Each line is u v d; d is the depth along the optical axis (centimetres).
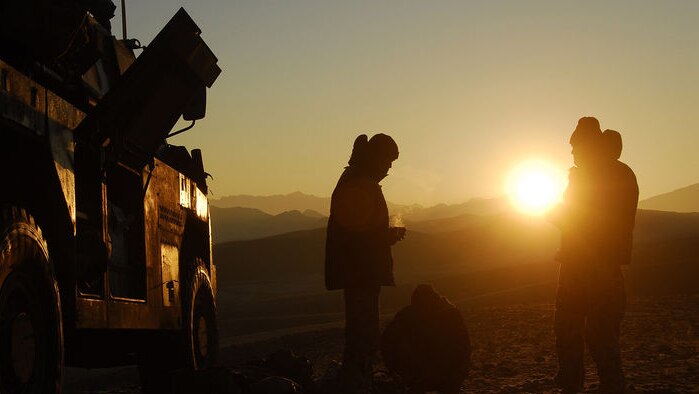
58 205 723
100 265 790
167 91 925
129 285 923
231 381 862
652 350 1388
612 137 880
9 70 647
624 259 859
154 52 867
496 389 1047
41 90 707
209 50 975
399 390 829
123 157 893
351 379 779
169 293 1043
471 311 3019
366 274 778
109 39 997
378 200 781
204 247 1258
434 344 803
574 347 880
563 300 878
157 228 1011
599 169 868
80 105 848
